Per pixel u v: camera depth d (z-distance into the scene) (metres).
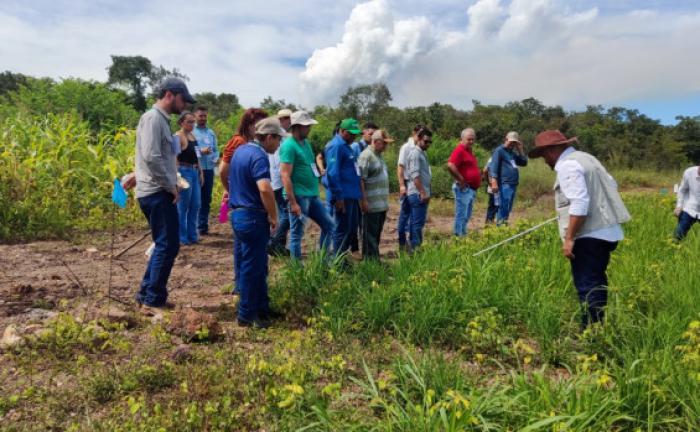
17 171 9.12
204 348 4.36
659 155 43.97
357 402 3.56
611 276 5.53
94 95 28.73
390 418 3.19
